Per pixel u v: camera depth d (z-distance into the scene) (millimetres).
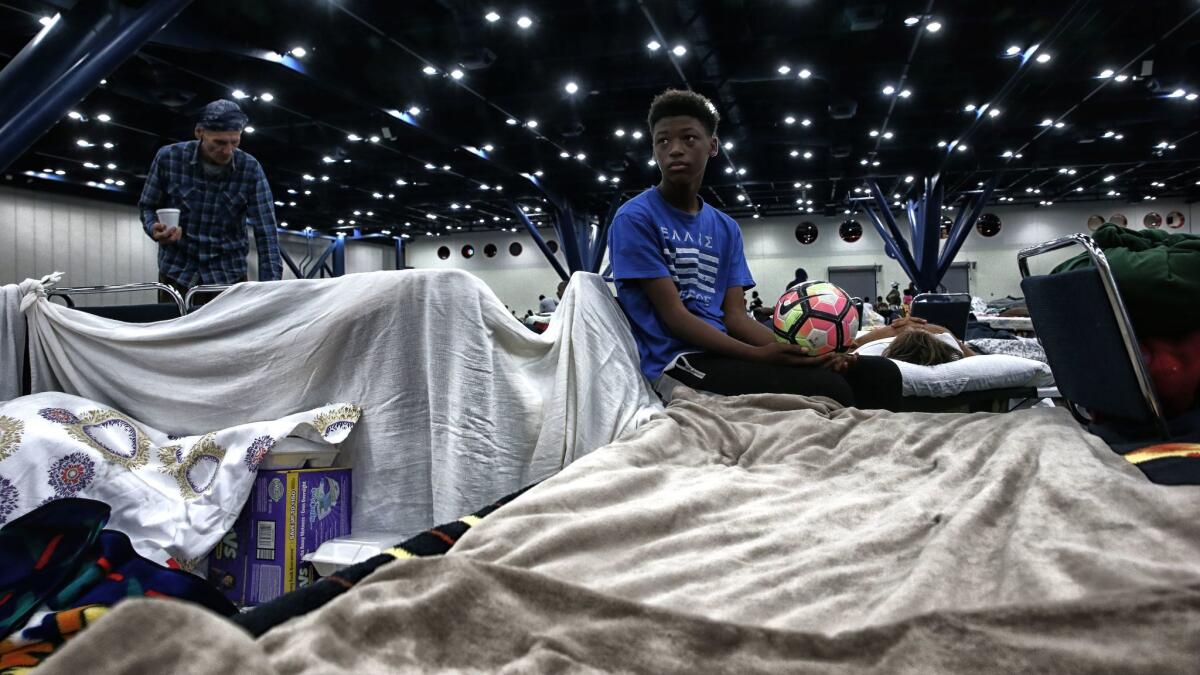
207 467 1729
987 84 10102
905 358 2852
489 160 13773
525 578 662
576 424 1795
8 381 2096
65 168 13805
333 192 17109
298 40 8289
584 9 7770
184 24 7230
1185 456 1146
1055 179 17469
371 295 1851
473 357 1764
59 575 1211
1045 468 1062
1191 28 8508
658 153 2170
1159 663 530
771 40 8844
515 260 25375
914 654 556
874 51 9008
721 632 589
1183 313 1530
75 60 4184
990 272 21609
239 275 2912
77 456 1620
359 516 1827
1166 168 16062
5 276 14898
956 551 812
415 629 594
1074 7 7578
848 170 15102
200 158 2754
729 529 972
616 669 551
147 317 2277
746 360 1925
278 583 1654
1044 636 575
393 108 10734
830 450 1446
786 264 23031
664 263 2070
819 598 756
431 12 7844
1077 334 1673
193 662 443
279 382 1899
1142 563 693
